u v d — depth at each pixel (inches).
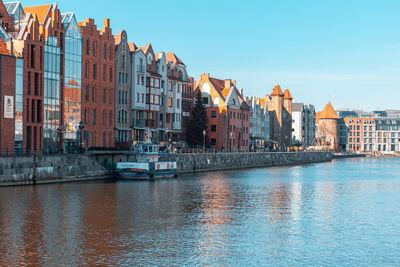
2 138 2753.4
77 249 1435.8
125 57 4001.0
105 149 3410.4
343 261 1374.3
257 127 6904.5
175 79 4788.4
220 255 1407.5
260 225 1807.3
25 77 2935.5
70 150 3238.2
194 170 4148.6
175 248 1469.0
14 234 1590.8
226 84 5713.6
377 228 1790.1
